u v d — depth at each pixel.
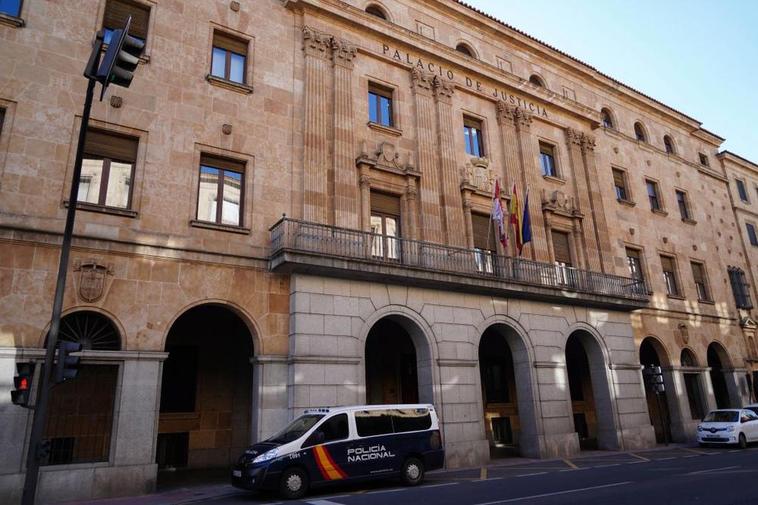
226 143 14.85
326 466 10.92
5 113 12.09
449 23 21.77
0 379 10.66
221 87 15.20
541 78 24.69
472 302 17.38
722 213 31.11
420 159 18.42
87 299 11.88
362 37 18.50
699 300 26.59
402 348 19.77
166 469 15.41
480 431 16.20
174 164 13.90
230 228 14.19
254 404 13.45
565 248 22.08
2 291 11.09
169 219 13.46
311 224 14.38
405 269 15.36
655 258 25.33
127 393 11.84
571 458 17.02
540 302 19.12
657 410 23.67
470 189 19.09
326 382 13.91
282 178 15.49
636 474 12.29
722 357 26.73
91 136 13.09
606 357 20.38
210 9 15.70
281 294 14.41
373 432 11.80
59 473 10.77
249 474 10.34
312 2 17.23
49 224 11.89
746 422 19.34
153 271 12.86
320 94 16.86
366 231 15.81
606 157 25.33
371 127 17.83
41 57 12.75
